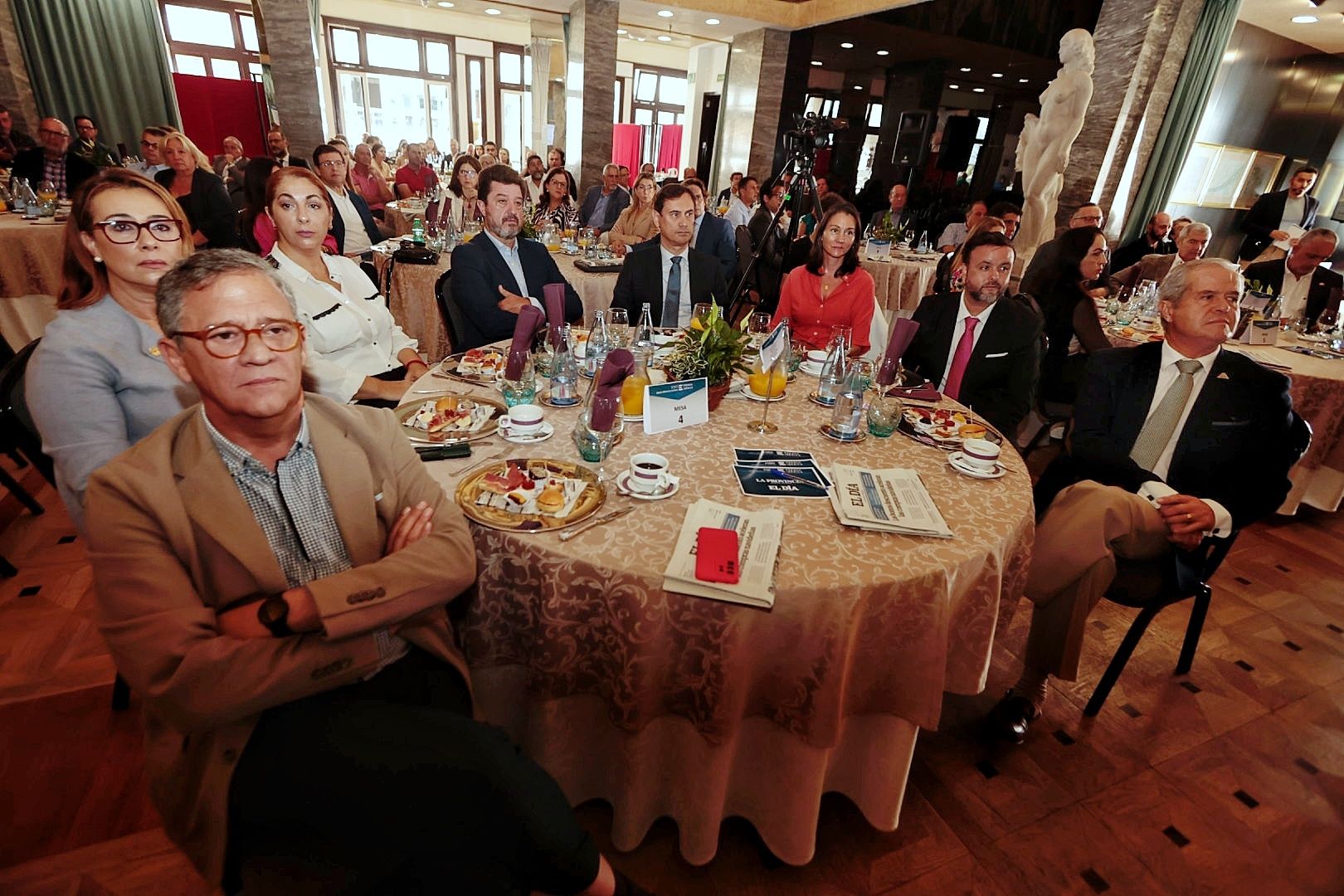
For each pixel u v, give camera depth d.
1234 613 2.46
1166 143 6.36
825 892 1.37
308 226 2.01
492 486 1.28
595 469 1.43
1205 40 5.93
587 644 1.18
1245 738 1.87
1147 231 5.43
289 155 7.05
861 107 8.97
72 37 7.91
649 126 15.76
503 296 2.75
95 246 1.30
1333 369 3.07
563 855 0.94
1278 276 4.24
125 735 1.60
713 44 11.04
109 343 1.32
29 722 1.62
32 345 1.57
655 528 1.22
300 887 0.86
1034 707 1.81
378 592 0.98
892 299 5.12
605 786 1.43
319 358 1.80
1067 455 2.00
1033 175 5.61
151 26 8.35
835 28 8.47
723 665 1.11
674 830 1.48
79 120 6.54
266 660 0.90
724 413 1.83
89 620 1.97
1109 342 3.02
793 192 2.95
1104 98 5.56
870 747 1.37
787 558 1.15
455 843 0.90
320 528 1.09
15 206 4.01
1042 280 3.17
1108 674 1.85
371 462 1.14
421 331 3.91
